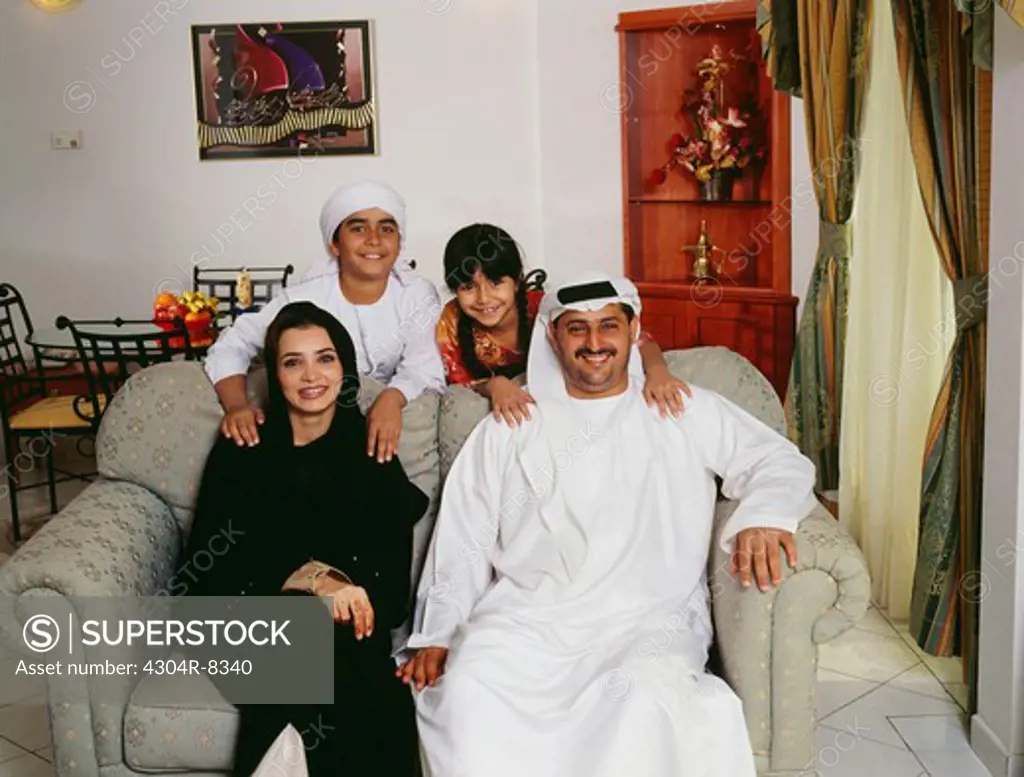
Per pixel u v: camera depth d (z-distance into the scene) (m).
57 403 5.20
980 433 3.25
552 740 2.39
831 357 4.17
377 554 2.69
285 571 2.66
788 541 2.48
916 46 3.14
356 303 3.19
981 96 2.99
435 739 2.41
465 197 6.48
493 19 6.30
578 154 6.18
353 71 6.40
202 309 5.21
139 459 2.95
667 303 5.77
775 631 2.48
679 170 5.80
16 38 6.33
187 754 2.51
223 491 2.74
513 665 2.49
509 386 2.83
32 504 5.40
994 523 2.95
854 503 4.15
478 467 2.77
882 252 3.88
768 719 2.51
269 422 2.78
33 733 3.34
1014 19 2.38
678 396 2.73
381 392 2.95
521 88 6.34
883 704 3.35
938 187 3.20
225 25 6.36
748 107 5.55
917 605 3.45
